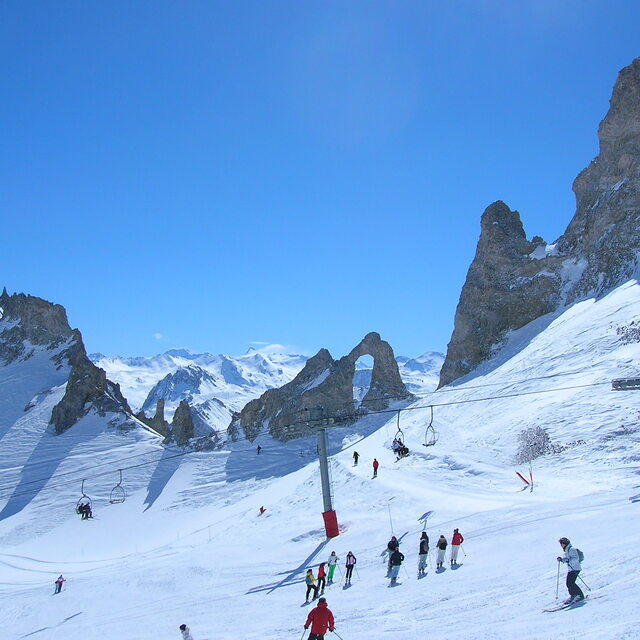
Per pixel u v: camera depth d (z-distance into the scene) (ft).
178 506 289.53
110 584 140.67
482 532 101.81
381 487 165.07
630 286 269.23
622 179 337.11
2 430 408.46
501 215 395.55
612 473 130.72
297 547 140.05
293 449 334.85
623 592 53.26
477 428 211.00
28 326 517.14
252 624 85.61
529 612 56.24
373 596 84.48
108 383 440.86
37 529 289.33
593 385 189.37
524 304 350.02
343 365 374.22
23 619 127.95
